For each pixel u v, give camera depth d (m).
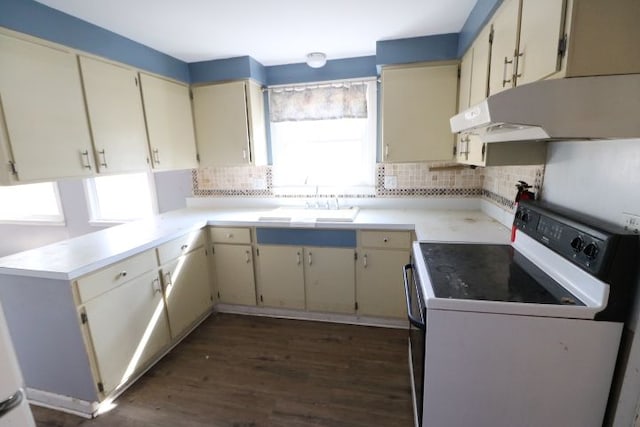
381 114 2.49
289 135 2.97
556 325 1.01
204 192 3.21
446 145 2.34
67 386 1.73
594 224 1.08
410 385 1.87
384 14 1.87
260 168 3.03
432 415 1.16
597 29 0.86
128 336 1.88
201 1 1.67
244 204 3.13
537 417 1.09
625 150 1.02
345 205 2.91
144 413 1.73
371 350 2.20
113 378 1.79
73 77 1.80
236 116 2.68
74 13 1.77
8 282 1.65
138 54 2.22
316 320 2.62
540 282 1.21
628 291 0.95
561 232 1.18
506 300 1.06
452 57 2.21
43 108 1.65
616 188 1.05
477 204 2.63
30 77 1.59
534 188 1.65
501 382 1.09
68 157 1.78
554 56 0.96
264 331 2.48
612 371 1.00
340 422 1.64
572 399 1.05
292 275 2.54
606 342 0.99
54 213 3.64
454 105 2.28
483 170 2.58
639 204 0.95
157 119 2.39
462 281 1.22
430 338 1.10
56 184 3.45
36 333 1.69
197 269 2.51
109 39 2.01
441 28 2.10
